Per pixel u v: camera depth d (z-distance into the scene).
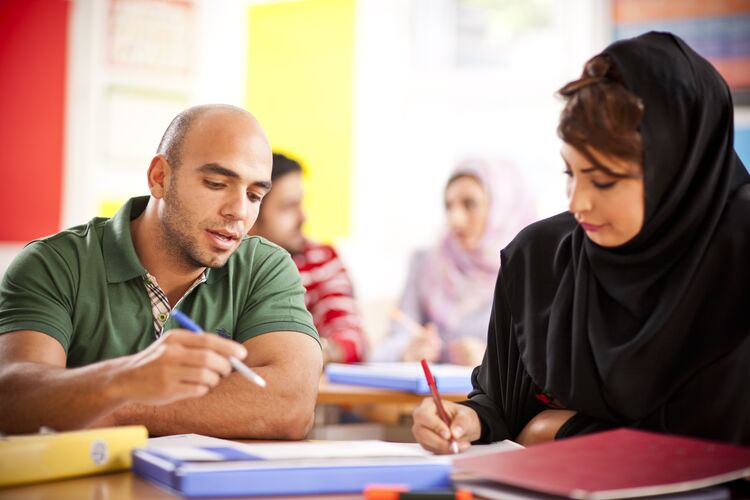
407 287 3.95
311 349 1.62
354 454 1.04
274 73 4.08
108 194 3.97
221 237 1.60
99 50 3.92
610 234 1.22
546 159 3.85
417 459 1.02
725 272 1.23
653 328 1.23
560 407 1.38
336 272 3.27
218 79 4.05
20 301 1.55
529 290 1.42
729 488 0.99
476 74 3.95
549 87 3.85
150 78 3.99
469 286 3.86
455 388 2.13
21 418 1.26
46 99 3.89
